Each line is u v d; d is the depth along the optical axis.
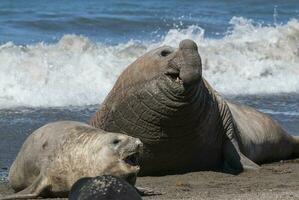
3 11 63.50
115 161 18.38
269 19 65.56
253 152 26.11
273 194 19.03
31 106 35.31
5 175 23.45
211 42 48.25
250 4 72.19
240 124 25.84
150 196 19.14
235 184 21.31
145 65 22.70
